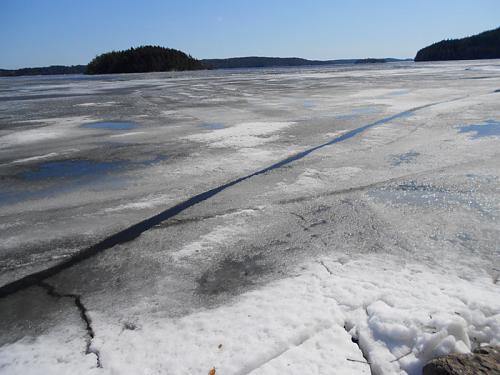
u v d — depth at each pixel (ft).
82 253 12.23
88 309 9.48
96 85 104.42
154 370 7.34
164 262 11.47
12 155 24.72
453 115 32.53
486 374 6.18
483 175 17.34
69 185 18.65
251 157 22.30
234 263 11.23
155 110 44.47
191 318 8.83
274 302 9.11
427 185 16.58
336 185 17.24
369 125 30.07
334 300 8.98
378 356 7.26
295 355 7.41
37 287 10.53
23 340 8.53
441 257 10.86
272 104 46.44
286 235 12.78
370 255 11.19
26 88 99.55
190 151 24.23
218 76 150.92
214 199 16.21
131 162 22.24
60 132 32.09
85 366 7.60
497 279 9.63
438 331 7.41
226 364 7.32
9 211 15.75
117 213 15.16
